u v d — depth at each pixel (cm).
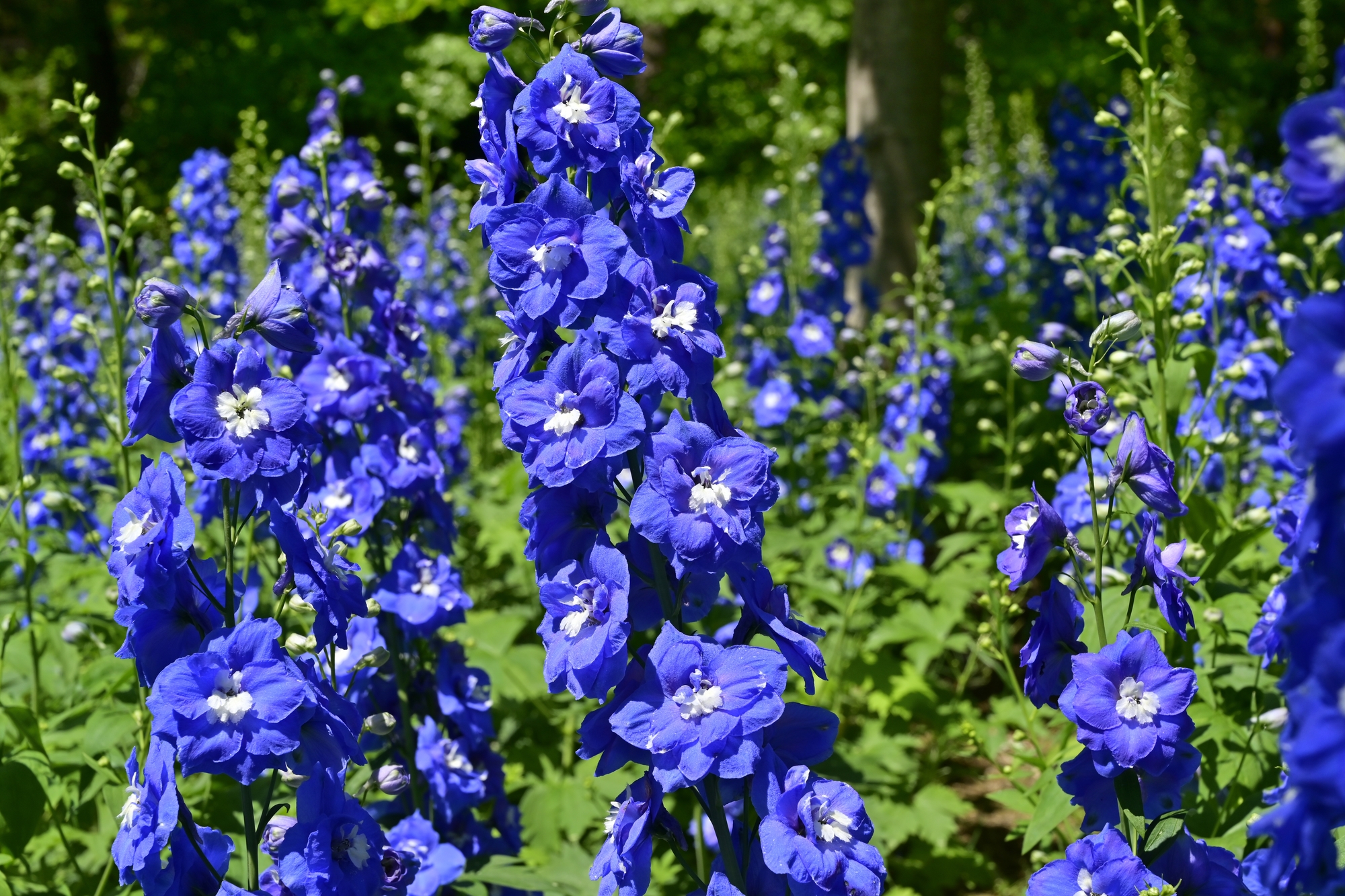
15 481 427
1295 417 125
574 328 196
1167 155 351
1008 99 1477
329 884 202
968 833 447
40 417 541
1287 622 134
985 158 1043
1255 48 1554
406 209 812
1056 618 209
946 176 1145
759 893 199
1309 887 152
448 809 296
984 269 880
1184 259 405
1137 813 203
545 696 439
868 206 745
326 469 311
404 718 300
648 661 186
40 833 331
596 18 207
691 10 1517
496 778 319
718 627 431
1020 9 1491
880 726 447
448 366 674
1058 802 243
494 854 311
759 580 204
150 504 197
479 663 417
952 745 465
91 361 566
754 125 1853
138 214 348
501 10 205
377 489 300
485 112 209
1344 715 127
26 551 360
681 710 182
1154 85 334
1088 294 658
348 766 291
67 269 674
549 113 191
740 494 187
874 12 734
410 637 298
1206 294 412
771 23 1455
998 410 680
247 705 184
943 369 578
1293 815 141
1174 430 325
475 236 792
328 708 200
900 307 739
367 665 260
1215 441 309
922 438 524
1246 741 277
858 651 475
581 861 337
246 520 204
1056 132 721
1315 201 128
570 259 189
